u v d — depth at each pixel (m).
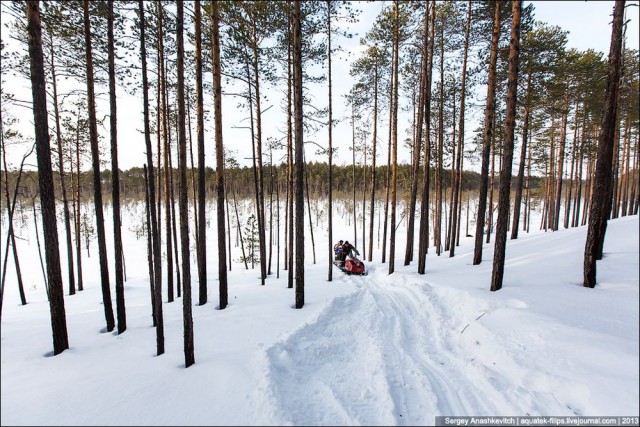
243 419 3.87
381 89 17.16
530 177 25.31
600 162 6.98
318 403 4.45
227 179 37.47
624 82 18.33
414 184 12.71
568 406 4.00
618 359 4.37
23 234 38.94
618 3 6.82
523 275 8.77
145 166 9.02
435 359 5.83
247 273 17.55
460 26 12.88
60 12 7.55
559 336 5.26
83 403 4.21
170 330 7.29
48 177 5.86
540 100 16.44
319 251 28.75
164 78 10.89
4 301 14.28
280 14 10.56
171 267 11.37
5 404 4.18
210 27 9.70
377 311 8.38
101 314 9.16
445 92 16.31
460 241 22.86
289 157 13.07
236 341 6.25
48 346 6.23
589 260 7.05
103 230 7.56
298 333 6.54
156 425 3.79
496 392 4.57
